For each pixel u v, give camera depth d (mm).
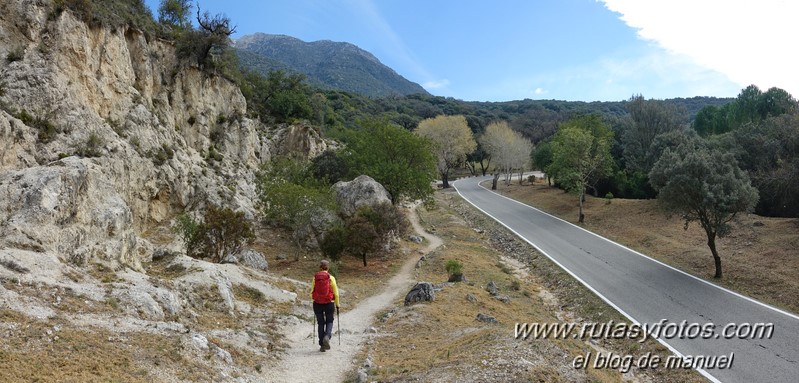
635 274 26141
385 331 15070
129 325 9602
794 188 31969
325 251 29500
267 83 61625
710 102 170875
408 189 42219
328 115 82812
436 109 137125
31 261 10703
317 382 9617
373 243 30266
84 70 24484
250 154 40781
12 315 8234
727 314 19094
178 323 10992
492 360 9812
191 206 30422
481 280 26016
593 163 45125
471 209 54281
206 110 37094
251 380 9023
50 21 23344
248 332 12242
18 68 21328
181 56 35250
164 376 7762
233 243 24453
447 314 17219
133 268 15125
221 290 15062
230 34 36500
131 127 27078
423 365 10234
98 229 14062
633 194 53125
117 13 29047
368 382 9422
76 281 11023
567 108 174125
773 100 52719
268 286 18562
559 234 38969
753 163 37562
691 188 24422
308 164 47500
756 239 28125
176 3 41375
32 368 6734
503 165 76375
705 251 28453
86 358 7535
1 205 11852
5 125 18734
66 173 13375
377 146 44969
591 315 21062
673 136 49250
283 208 30672
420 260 31078
